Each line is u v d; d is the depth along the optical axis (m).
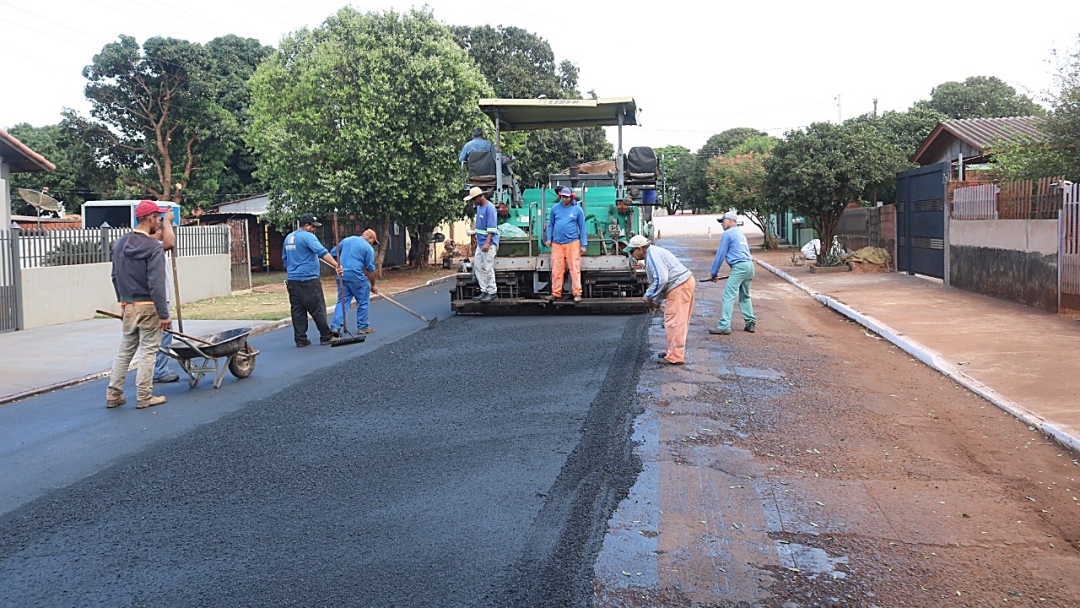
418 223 26.50
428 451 6.40
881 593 4.16
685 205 81.19
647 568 4.41
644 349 10.52
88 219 27.16
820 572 4.38
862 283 18.81
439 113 23.77
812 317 13.98
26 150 19.45
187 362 8.90
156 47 38.06
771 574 4.36
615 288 14.16
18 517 5.29
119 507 5.40
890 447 6.44
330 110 23.61
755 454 6.29
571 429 6.91
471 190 14.02
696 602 4.07
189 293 19.11
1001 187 14.94
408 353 10.60
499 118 15.05
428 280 25.33
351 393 8.40
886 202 29.95
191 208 40.22
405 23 24.38
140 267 8.07
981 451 6.33
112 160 40.16
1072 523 5.00
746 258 11.69
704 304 15.81
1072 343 10.09
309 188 23.69
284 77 24.19
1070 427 6.62
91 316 16.11
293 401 8.13
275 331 13.80
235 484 5.76
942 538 4.80
